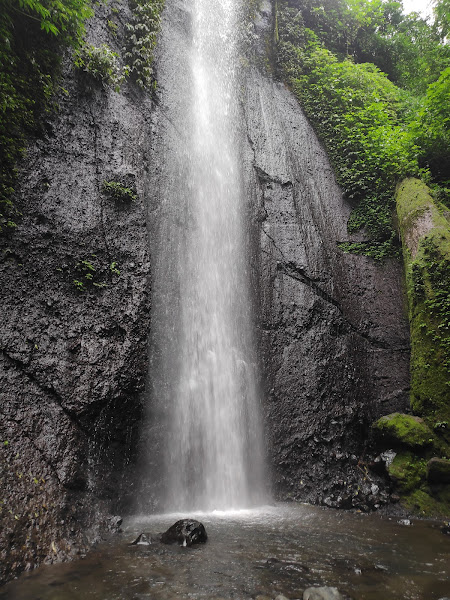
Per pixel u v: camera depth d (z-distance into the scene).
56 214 5.61
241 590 3.11
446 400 6.54
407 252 8.25
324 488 6.54
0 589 3.08
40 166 5.70
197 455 6.08
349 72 11.57
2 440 4.10
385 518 5.66
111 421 5.21
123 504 5.00
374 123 10.56
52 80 6.23
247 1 11.93
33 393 4.58
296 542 4.34
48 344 4.91
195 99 9.12
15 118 5.55
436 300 7.03
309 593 2.97
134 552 3.87
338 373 7.62
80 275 5.54
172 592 3.05
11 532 3.57
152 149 7.67
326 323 8.01
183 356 6.54
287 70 11.62
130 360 5.60
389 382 7.81
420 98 13.12
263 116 10.33
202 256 7.54
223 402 6.70
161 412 5.91
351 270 8.86
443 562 3.87
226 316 7.44
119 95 7.49
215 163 8.73
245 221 8.56
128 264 6.12
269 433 6.91
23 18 5.84
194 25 10.17
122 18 8.23
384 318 8.40
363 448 7.19
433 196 8.70
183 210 7.64
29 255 5.14
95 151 6.53
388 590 3.20
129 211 6.50
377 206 9.47
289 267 8.38
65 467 4.45
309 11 13.34
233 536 4.44
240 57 10.95
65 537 3.92
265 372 7.37
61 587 3.12
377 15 14.09
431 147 9.83
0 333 4.57
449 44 13.74
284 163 9.75
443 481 6.04
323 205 9.59
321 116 10.95
